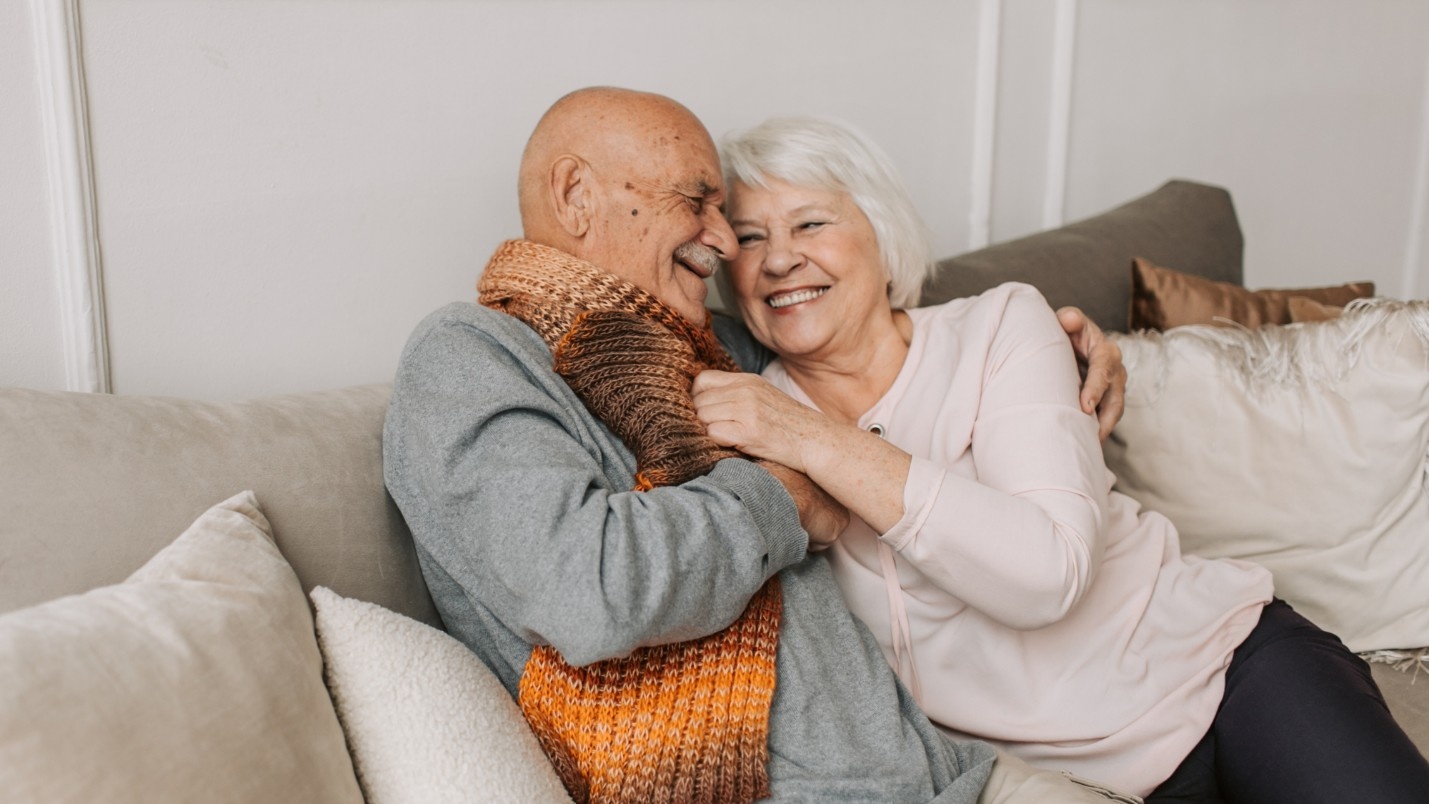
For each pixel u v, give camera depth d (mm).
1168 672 1348
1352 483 1608
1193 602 1401
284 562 998
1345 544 1619
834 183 1420
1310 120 3041
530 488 1022
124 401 1066
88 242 1216
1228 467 1646
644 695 1076
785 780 1095
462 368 1129
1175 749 1312
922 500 1188
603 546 993
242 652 854
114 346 1265
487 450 1073
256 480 1076
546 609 986
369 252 1472
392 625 998
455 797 920
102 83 1218
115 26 1219
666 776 1060
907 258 1484
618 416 1168
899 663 1358
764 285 1452
